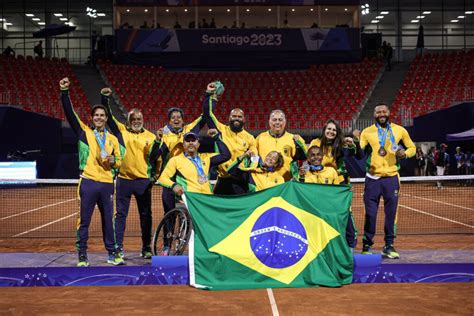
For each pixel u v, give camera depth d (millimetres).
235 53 34969
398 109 32219
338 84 34656
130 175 8742
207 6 35281
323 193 7953
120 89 34094
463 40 44625
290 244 7559
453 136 24844
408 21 44375
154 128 30766
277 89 34375
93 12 41125
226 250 7453
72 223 14750
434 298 6656
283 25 38688
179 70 37000
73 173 28156
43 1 41344
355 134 8773
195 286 7254
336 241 7629
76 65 36969
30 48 40594
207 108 8828
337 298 6660
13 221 15211
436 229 12875
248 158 8453
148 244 8961
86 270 7621
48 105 31156
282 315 5918
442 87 32781
